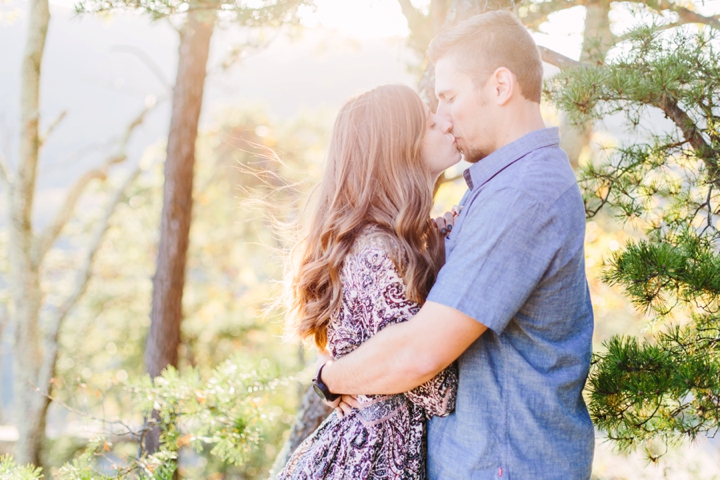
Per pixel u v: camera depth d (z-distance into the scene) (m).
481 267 1.10
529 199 1.12
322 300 1.34
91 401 7.79
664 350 1.61
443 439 1.27
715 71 1.75
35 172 6.98
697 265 1.62
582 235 1.19
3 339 10.84
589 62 2.31
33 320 7.41
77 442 7.36
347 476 1.28
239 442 2.46
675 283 1.61
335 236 1.31
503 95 1.25
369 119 1.35
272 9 2.54
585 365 1.25
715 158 1.77
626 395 1.56
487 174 1.27
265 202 1.83
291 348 9.37
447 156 1.40
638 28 1.97
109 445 2.38
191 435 2.43
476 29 1.28
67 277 10.90
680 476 2.76
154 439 3.83
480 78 1.27
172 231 5.27
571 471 1.20
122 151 9.06
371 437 1.28
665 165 1.90
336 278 1.30
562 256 1.15
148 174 10.52
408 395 1.29
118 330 10.36
